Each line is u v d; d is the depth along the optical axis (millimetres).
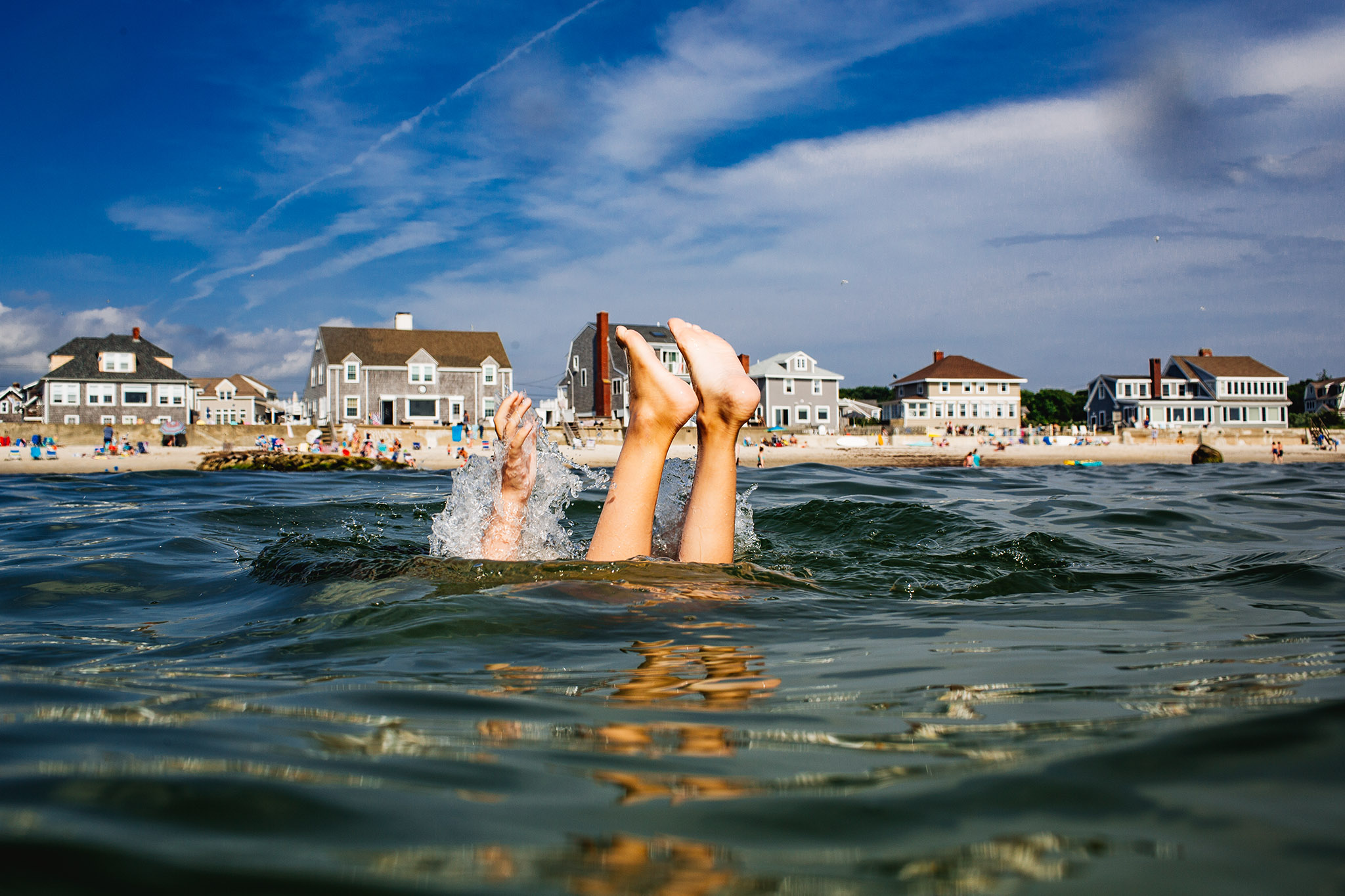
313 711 2000
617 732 1816
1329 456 43781
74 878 1068
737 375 3676
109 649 2836
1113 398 67750
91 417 49750
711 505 3801
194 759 1593
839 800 1386
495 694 2168
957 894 1039
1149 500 8469
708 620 3059
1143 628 3029
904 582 3963
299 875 1093
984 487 10586
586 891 1052
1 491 10000
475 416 52531
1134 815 1293
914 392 64500
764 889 1058
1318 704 1840
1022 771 1505
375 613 3096
